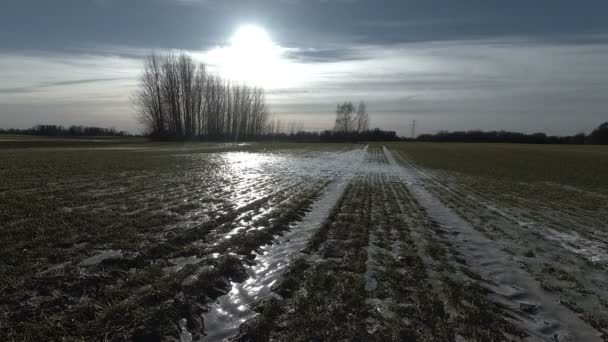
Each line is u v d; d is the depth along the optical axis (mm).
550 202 13203
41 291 3812
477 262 6082
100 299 3824
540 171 26188
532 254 6621
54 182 10727
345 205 10508
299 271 5086
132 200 8984
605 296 4863
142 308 3672
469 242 7332
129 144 46406
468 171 25562
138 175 13766
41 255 4809
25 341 3000
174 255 5359
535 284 5180
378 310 4051
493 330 3775
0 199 7848
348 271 5223
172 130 60312
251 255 5660
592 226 9312
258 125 84000
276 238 6762
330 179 17078
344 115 109000
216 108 69688
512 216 10273
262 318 3668
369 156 40281
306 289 4504
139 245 5512
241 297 4250
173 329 3436
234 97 75562
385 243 6773
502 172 25172
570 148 66875
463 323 3861
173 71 59531
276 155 32531
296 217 8586
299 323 3654
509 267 5895
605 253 6934
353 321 3752
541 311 4320
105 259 4777
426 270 5438
